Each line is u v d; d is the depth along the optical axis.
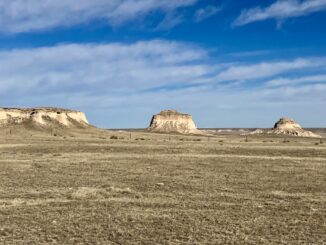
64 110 156.75
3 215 19.98
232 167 39.97
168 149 61.91
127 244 15.70
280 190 27.77
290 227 18.12
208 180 31.81
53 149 61.56
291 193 26.69
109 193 26.06
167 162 43.94
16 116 141.25
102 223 18.69
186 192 26.73
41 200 23.75
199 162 44.00
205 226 18.27
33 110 147.00
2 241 15.91
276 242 15.98
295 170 37.97
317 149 63.03
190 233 17.16
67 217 19.72
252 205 22.78
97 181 31.09
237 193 26.48
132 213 20.66
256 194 26.16
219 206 22.45
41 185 28.98
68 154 53.75
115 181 31.19
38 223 18.58
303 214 20.59
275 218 19.77
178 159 46.81
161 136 143.00
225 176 34.03
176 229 17.77
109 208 21.75
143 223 18.75
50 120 145.25
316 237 16.67
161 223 18.75
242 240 16.20
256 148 64.81
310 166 41.16
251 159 47.28
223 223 18.80
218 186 29.11
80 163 42.44
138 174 35.03
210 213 20.77
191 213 20.75
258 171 37.19
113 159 46.62
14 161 44.12
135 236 16.70
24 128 134.12
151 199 24.28
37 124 139.25
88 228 17.83
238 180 31.88
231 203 23.33
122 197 24.88
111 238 16.42
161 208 21.92
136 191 27.05
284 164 42.72
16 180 31.09
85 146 66.12
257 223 18.83
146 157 48.97
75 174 34.66
